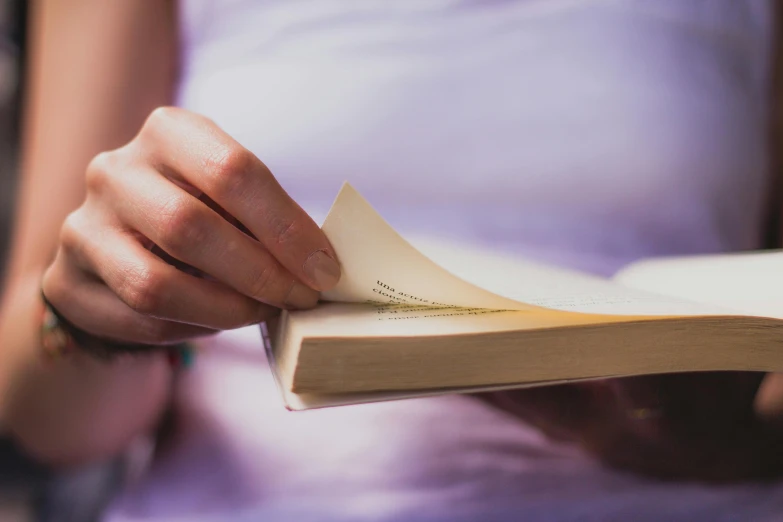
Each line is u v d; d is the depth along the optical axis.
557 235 0.61
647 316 0.34
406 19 0.65
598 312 0.35
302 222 0.34
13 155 0.65
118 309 0.38
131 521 0.48
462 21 0.64
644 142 0.60
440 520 0.47
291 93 0.63
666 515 0.47
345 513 0.48
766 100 0.67
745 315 0.35
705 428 0.47
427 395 0.33
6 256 0.63
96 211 0.36
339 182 0.62
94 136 0.57
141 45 0.63
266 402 0.53
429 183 0.62
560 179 0.61
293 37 0.64
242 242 0.34
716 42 0.65
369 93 0.62
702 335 0.35
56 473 0.54
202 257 0.34
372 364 0.33
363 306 0.36
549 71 0.63
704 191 0.61
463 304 0.35
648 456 0.48
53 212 0.53
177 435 0.53
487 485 0.48
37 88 0.61
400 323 0.34
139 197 0.35
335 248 0.34
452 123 0.62
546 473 0.49
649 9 0.64
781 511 0.47
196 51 0.67
